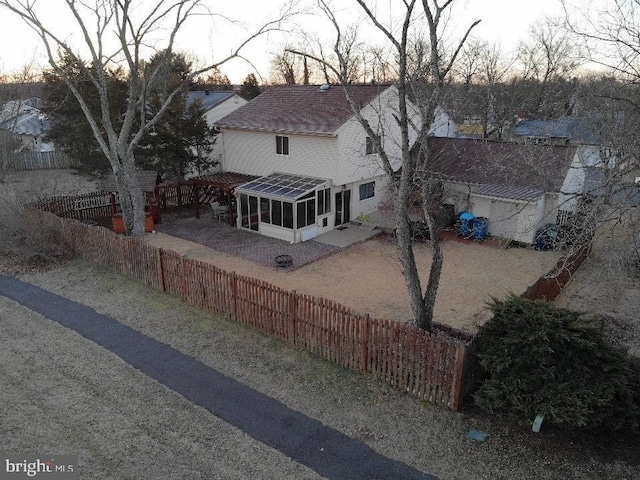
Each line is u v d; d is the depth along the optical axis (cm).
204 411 1023
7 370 1160
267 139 2544
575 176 2255
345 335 1159
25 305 1527
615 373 895
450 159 2550
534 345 887
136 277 1698
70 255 1952
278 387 1109
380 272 1909
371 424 984
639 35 1049
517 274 1889
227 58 1859
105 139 2661
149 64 2450
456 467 866
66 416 997
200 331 1366
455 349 973
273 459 889
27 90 5047
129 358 1227
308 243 2247
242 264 1984
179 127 2686
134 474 847
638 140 1102
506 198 2153
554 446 905
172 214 2738
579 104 1850
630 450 893
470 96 3547
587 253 1978
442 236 2366
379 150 1155
